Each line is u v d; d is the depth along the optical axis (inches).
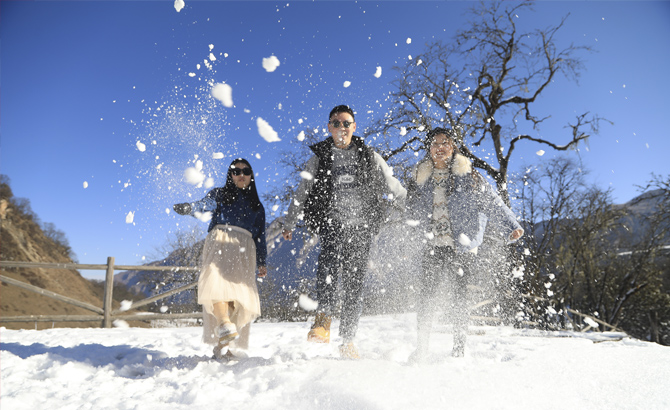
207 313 121.3
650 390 76.7
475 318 239.5
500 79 585.3
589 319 159.9
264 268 129.6
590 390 75.6
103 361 116.0
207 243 118.6
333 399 65.9
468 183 121.7
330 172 121.4
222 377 85.7
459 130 383.2
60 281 1727.4
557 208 689.0
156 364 108.6
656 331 828.6
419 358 104.9
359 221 120.0
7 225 1756.9
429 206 122.0
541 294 363.6
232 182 122.5
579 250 735.7
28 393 75.1
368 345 132.3
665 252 709.9
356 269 117.3
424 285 115.6
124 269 276.8
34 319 252.5
